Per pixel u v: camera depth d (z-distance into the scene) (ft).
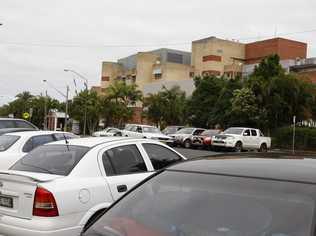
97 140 24.50
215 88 174.91
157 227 11.14
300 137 140.36
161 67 297.94
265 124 145.38
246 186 10.92
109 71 366.84
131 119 242.99
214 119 164.45
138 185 12.98
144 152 25.18
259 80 148.97
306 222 9.61
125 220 11.66
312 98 147.33
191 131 138.72
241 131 124.57
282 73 147.74
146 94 253.24
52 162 22.65
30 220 20.01
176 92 205.46
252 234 9.95
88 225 12.18
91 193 21.30
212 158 13.20
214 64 275.80
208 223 10.62
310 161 12.03
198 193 11.40
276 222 9.90
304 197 10.09
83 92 246.68
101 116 243.40
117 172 23.17
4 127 56.18
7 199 20.95
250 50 287.69
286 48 277.85
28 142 36.27
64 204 20.16
